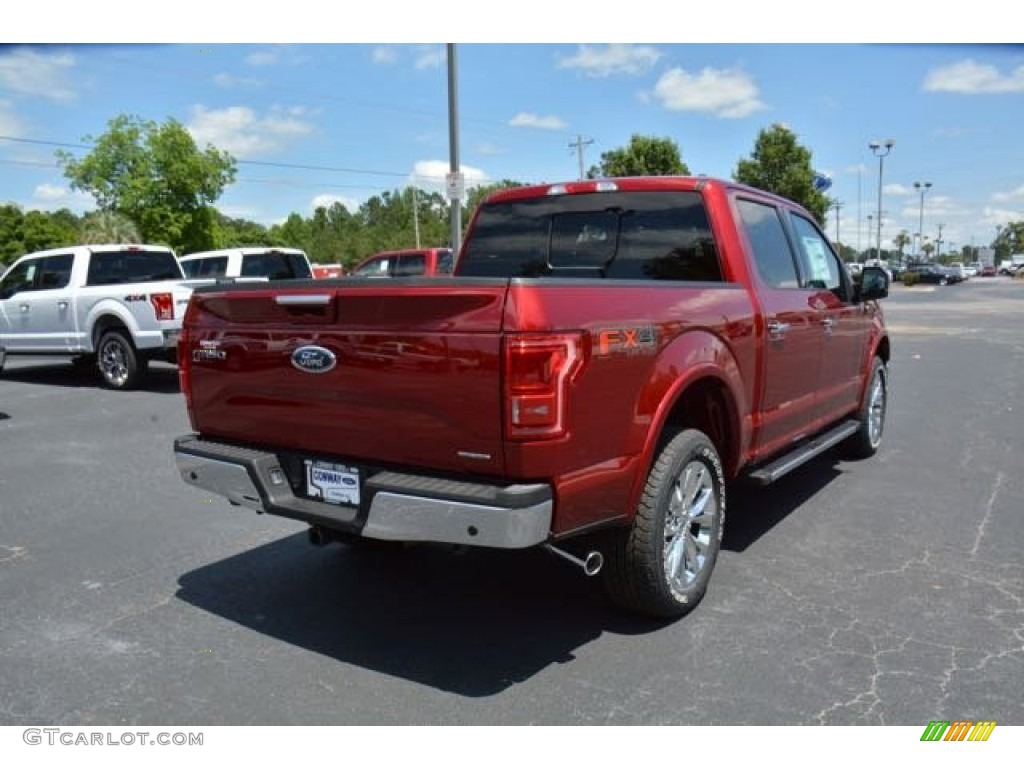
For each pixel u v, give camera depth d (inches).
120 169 1223.5
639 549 145.0
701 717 123.3
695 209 185.5
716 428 174.7
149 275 516.1
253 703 130.1
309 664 142.5
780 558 186.2
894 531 203.6
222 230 1342.3
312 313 139.9
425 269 702.5
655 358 142.6
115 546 203.2
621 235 195.3
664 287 149.3
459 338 122.1
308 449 147.4
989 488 240.8
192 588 176.6
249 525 219.1
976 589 167.5
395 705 128.8
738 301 173.3
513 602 167.0
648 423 140.9
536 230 207.8
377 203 4773.6
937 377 471.8
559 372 121.3
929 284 2396.7
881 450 292.2
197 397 163.8
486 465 123.3
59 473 275.6
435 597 170.2
